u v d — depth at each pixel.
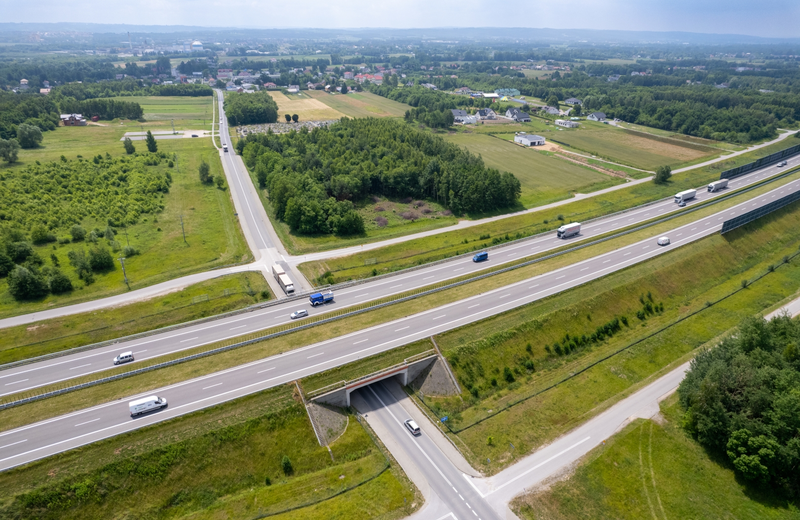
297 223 129.75
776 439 60.69
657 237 126.38
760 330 75.19
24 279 93.62
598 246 121.38
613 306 98.12
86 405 67.19
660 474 63.94
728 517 58.44
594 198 161.50
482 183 145.88
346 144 190.75
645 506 59.72
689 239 124.88
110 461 59.25
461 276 105.44
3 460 58.12
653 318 99.44
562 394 78.44
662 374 82.75
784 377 65.06
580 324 92.62
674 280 109.44
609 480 63.16
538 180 179.50
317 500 59.72
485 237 129.12
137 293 98.88
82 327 87.44
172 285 102.31
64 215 129.62
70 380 72.44
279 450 64.94
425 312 91.38
